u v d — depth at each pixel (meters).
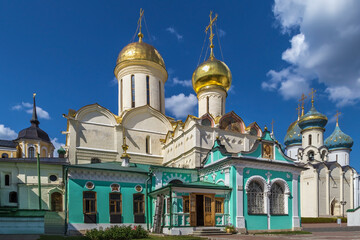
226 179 25.48
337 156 65.44
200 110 39.12
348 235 23.02
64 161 31.48
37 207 28.41
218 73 38.59
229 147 33.41
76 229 23.20
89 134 34.53
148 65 41.72
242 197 24.83
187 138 33.41
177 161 34.75
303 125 59.16
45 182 29.56
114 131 36.00
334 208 51.88
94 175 25.03
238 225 24.05
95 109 35.47
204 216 23.78
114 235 19.48
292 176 27.88
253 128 35.59
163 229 23.61
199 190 24.11
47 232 23.78
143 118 38.44
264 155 26.88
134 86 41.12
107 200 24.95
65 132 33.97
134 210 25.81
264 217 25.53
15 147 52.75
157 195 25.41
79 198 23.98
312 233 25.69
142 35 44.53
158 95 42.09
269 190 26.19
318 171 51.19
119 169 25.98
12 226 19.45
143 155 36.91
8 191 28.19
